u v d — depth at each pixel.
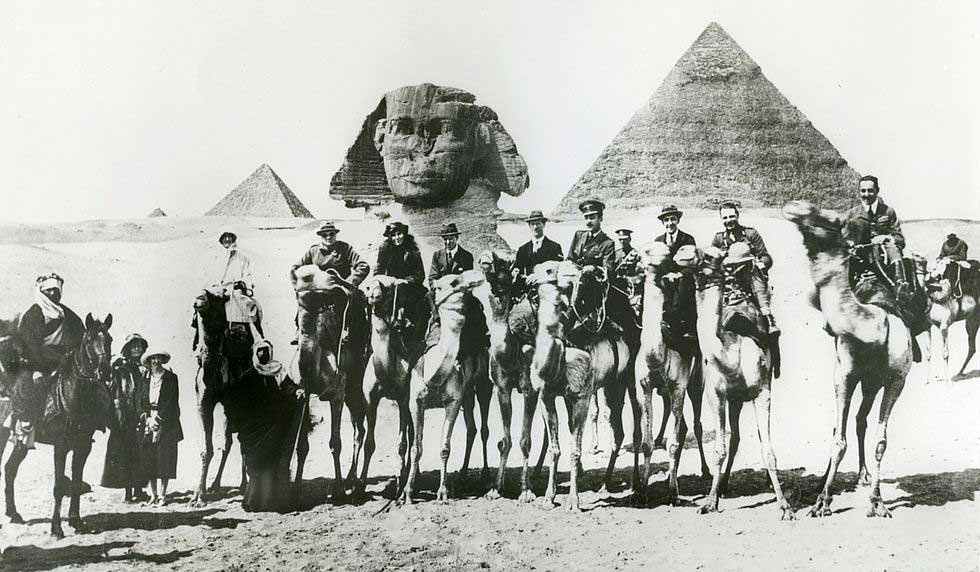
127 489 15.19
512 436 15.62
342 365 15.67
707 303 15.96
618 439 15.66
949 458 16.20
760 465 15.73
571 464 15.50
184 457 15.34
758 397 15.85
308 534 14.95
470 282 15.88
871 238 16.61
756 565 14.86
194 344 15.57
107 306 15.59
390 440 15.62
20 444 15.11
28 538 14.80
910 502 15.77
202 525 15.04
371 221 16.06
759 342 15.95
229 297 15.71
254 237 15.91
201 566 14.34
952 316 16.67
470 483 15.55
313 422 15.56
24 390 15.18
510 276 15.87
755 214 16.38
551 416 15.58
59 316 15.46
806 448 15.83
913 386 16.45
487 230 16.08
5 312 15.45
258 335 15.66
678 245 16.03
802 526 15.41
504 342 15.71
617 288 15.88
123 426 15.29
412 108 16.11
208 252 15.86
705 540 15.16
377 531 15.05
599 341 15.76
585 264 15.90
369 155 16.19
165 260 15.79
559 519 15.28
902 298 16.45
